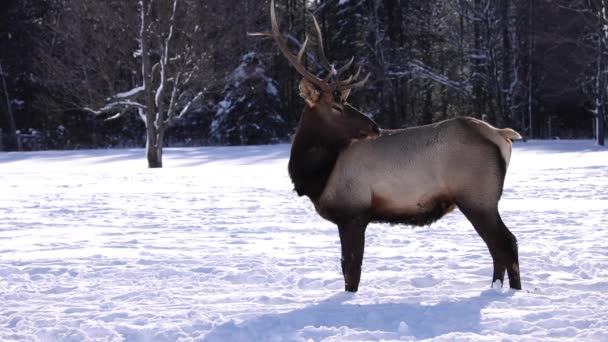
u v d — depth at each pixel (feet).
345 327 56.08
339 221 70.33
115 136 507.30
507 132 69.56
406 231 109.09
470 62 469.98
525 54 477.36
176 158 333.42
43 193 174.29
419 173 68.90
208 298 67.05
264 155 335.06
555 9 458.50
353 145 70.33
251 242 100.83
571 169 222.48
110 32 322.96
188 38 325.83
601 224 111.65
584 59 429.38
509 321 56.95
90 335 55.26
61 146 477.77
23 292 69.46
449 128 69.21
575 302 63.77
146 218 127.85
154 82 355.97
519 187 171.53
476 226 68.85
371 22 466.29
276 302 65.98
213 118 496.64
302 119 71.67
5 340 53.72
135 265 83.71
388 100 483.92
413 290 70.33
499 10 449.89
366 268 81.46
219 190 179.63
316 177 70.69
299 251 93.20
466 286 71.92
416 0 481.87
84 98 334.44
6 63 489.67
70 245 99.04
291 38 481.05
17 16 480.23
